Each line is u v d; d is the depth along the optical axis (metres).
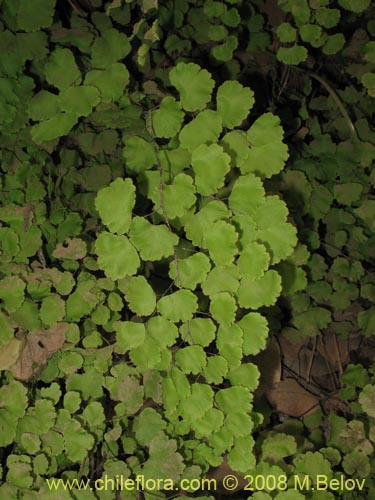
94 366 0.28
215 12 0.32
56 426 0.27
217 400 0.24
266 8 0.35
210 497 0.27
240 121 0.24
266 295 0.24
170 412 0.24
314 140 0.35
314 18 0.31
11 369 0.27
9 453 0.29
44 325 0.27
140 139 0.25
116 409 0.27
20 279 0.27
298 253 0.30
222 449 0.24
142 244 0.22
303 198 0.33
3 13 0.26
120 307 0.28
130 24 0.31
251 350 0.24
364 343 0.37
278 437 0.30
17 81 0.27
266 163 0.24
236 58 0.36
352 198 0.33
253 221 0.23
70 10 0.30
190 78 0.24
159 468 0.26
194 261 0.23
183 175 0.23
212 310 0.23
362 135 0.34
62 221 0.28
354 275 0.34
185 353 0.24
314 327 0.34
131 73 0.32
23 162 0.28
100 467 0.29
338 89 0.37
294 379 0.35
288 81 0.36
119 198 0.22
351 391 0.35
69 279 0.27
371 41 0.34
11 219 0.27
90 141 0.29
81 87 0.26
